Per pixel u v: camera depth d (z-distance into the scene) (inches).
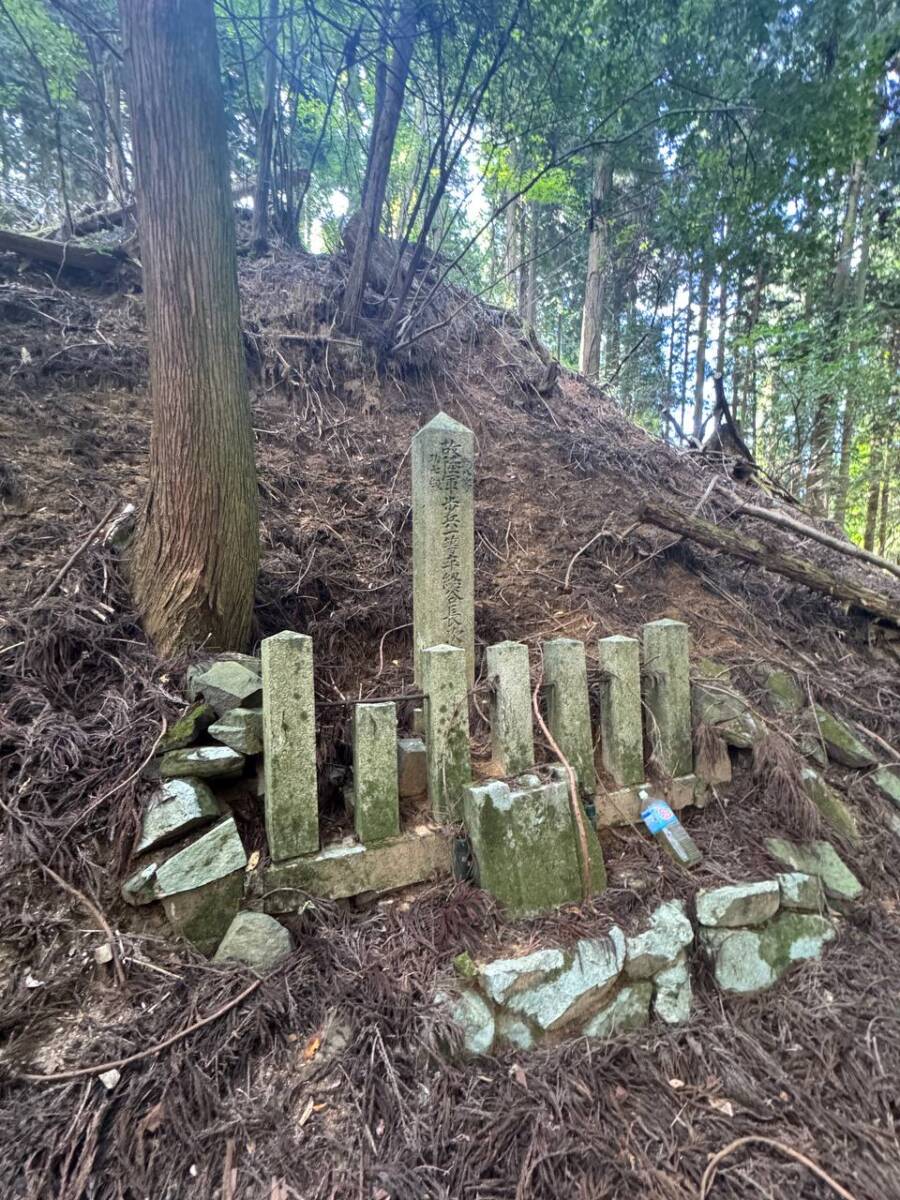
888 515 418.6
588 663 117.6
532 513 174.4
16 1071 54.8
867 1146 61.9
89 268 194.5
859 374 290.0
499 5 166.6
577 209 300.7
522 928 77.5
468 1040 65.7
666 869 91.2
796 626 158.7
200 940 68.8
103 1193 49.7
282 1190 52.1
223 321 101.7
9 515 113.8
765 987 81.4
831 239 322.0
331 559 134.2
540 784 87.4
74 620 93.4
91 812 72.0
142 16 95.5
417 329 232.1
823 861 97.3
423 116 241.3
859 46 169.3
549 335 601.9
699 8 166.6
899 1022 75.7
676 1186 57.3
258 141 246.8
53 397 148.5
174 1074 57.3
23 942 61.9
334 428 181.5
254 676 87.4
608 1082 66.6
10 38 216.8
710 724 109.7
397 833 82.4
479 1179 55.4
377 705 81.7
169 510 99.4
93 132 275.3
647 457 217.2
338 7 191.3
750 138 197.6
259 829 80.7
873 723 128.4
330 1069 61.5
